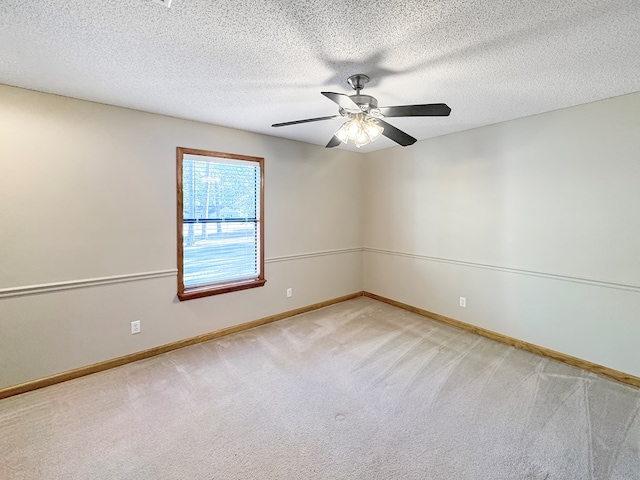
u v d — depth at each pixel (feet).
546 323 9.39
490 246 10.68
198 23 4.80
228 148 10.66
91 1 4.26
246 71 6.44
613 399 7.24
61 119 7.77
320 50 5.60
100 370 8.50
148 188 9.18
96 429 6.21
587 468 5.33
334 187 14.20
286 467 5.33
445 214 12.00
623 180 7.84
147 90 7.47
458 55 5.79
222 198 10.91
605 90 7.48
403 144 7.50
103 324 8.60
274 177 12.01
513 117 9.65
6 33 5.06
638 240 7.68
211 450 5.70
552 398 7.28
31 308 7.61
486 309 10.89
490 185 10.57
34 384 7.61
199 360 9.13
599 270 8.32
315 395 7.40
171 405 7.00
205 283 10.65
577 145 8.55
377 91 7.48
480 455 5.61
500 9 4.46
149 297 9.35
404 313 13.30
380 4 4.33
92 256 8.36
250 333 11.14
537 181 9.40
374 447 5.79
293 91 7.52
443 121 10.06
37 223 7.59
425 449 5.75
